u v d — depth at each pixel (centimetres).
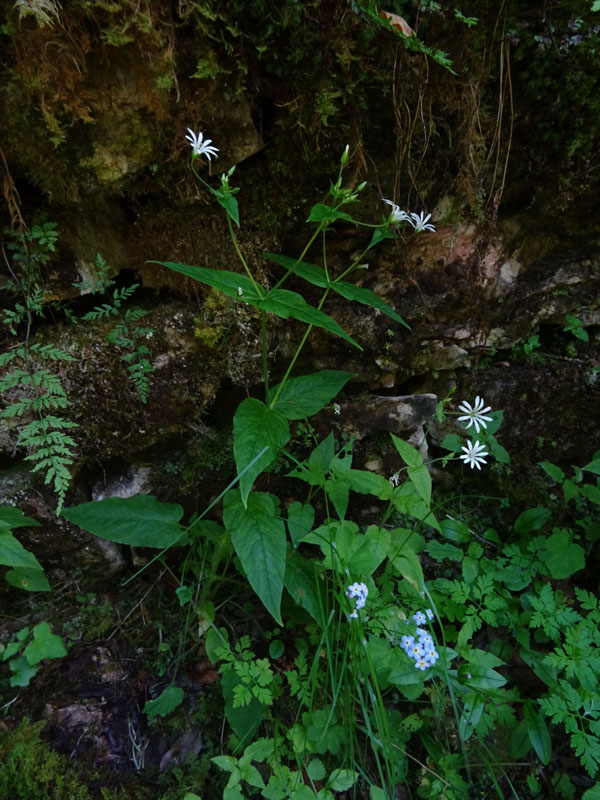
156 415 39
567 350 44
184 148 32
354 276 39
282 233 38
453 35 33
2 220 32
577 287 41
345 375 34
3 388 33
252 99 32
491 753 34
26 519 36
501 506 46
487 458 45
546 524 45
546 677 36
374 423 43
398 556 34
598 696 33
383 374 43
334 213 29
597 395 44
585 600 36
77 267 35
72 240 34
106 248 36
